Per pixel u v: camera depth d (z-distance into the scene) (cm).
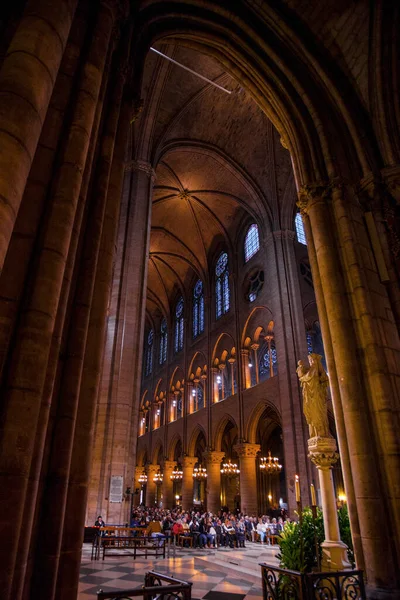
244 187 2628
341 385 800
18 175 338
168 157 2525
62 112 491
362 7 1091
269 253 2466
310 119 1106
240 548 1653
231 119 2317
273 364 2422
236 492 3206
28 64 385
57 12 434
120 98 709
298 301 2266
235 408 2578
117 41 726
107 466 1373
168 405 3588
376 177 987
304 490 1850
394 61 1073
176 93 2073
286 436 2020
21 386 342
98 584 820
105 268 602
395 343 833
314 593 490
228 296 3034
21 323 369
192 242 3275
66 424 438
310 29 1183
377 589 630
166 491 3316
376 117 1073
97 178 607
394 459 704
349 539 839
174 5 1043
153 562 1219
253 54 1159
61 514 400
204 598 784
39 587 362
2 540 296
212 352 3017
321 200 986
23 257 396
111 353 1516
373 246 931
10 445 321
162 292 3934
